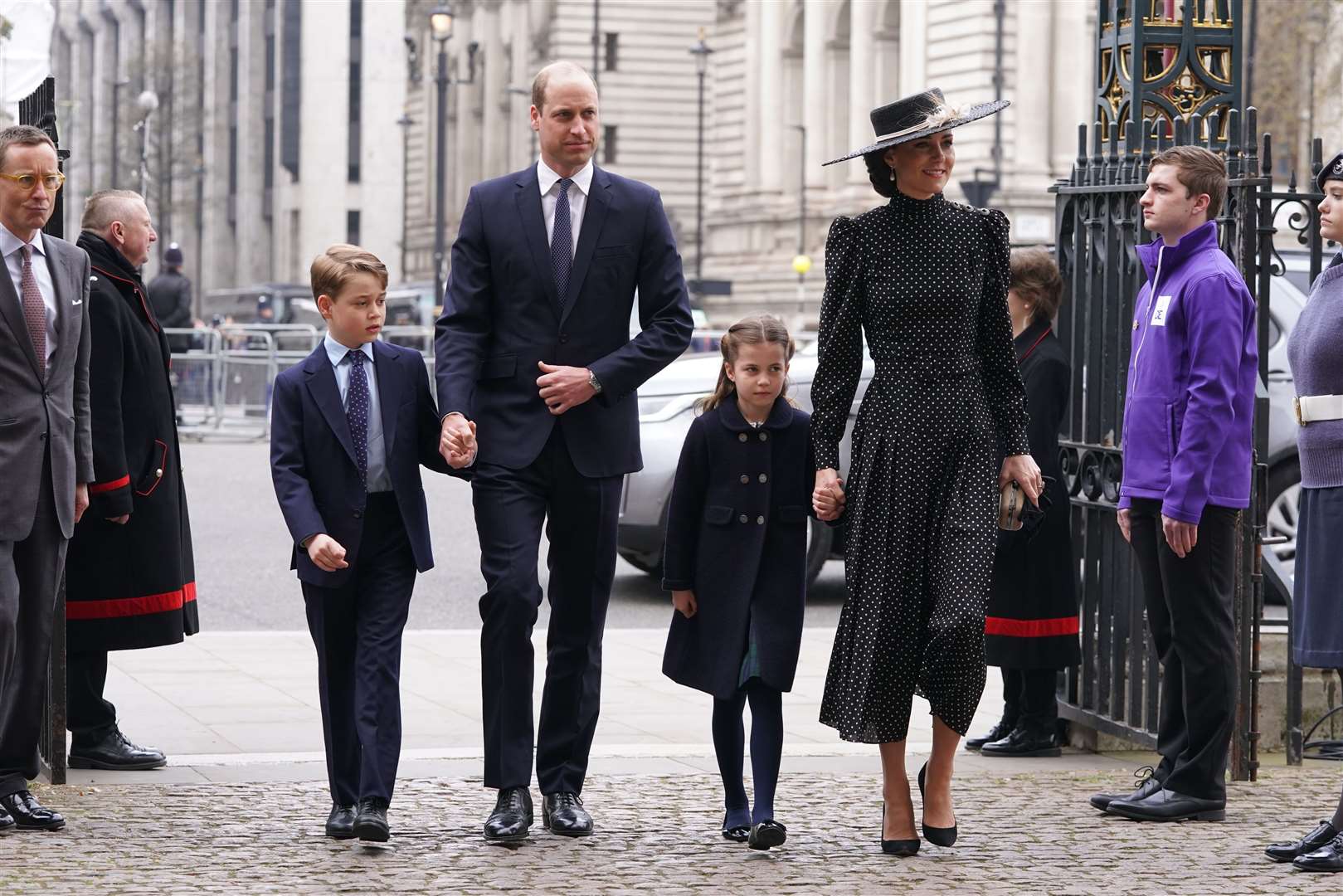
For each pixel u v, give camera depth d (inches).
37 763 426.9
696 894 363.6
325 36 5733.3
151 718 559.5
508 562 407.5
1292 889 372.5
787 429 415.2
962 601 386.9
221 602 847.7
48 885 362.0
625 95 4726.9
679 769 487.5
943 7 3336.6
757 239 3983.8
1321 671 548.1
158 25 7022.6
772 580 410.3
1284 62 2928.2
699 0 4776.1
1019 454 405.7
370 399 414.0
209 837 406.6
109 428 478.6
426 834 411.8
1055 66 3260.3
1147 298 446.0
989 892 366.6
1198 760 435.8
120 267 493.7
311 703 585.6
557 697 419.8
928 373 398.3
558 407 409.4
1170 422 436.5
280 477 408.2
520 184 420.2
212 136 6510.8
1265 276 491.5
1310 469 415.5
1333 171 409.7
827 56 3831.2
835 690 401.1
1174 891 369.1
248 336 1927.9
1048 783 480.4
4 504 414.9
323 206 5728.3
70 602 483.8
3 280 418.6
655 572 906.1
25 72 772.0
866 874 381.4
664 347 416.2
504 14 5280.5
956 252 398.6
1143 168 502.6
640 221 421.1
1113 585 515.8
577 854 395.2
